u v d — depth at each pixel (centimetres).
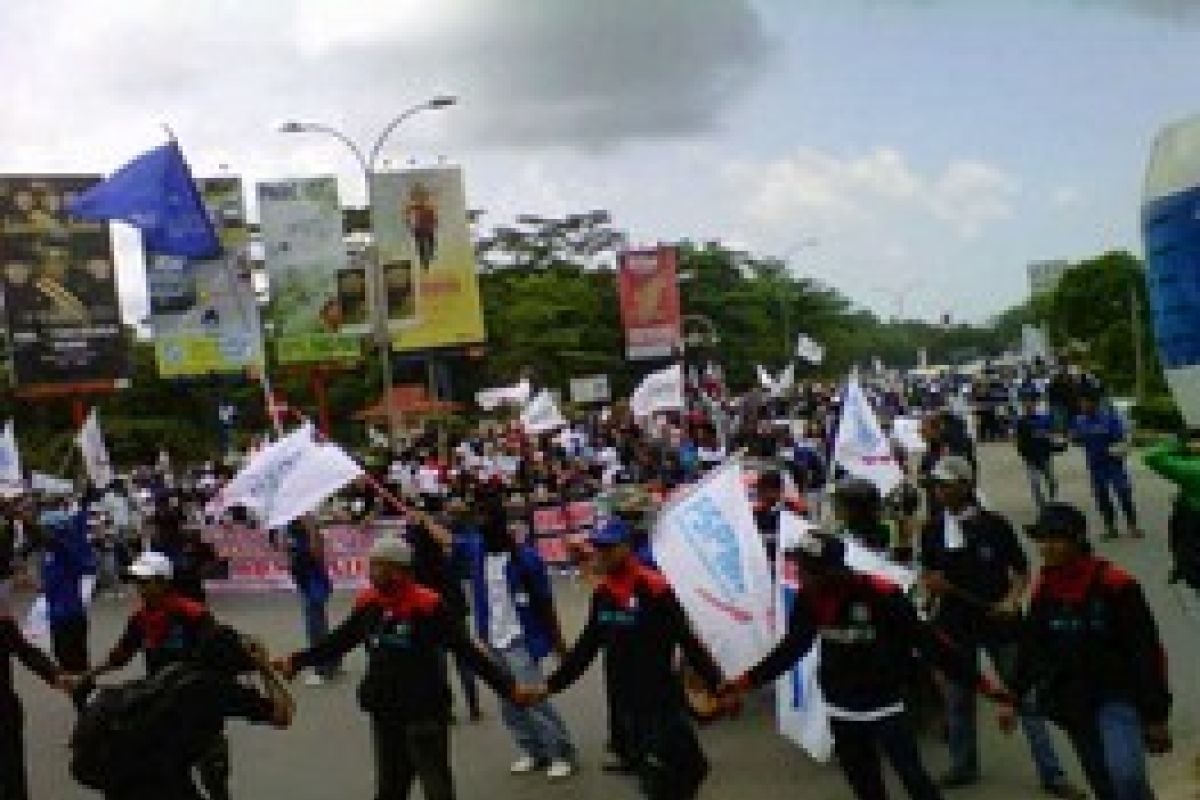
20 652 946
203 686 699
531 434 3319
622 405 3928
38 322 3903
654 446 2792
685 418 3212
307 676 1619
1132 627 679
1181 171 639
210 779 874
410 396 5725
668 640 791
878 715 720
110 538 2817
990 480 3161
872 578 725
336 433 7231
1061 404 2264
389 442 3862
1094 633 684
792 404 4225
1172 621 1404
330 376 7194
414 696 814
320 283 4238
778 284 11644
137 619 909
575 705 1340
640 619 787
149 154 1977
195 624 888
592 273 9375
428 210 4384
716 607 941
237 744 1327
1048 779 923
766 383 4234
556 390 7925
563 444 3231
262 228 4228
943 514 932
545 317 8138
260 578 2542
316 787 1147
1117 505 2456
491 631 1106
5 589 1514
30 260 3897
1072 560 692
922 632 721
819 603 731
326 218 4234
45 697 1719
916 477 1611
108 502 2852
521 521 1134
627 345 5481
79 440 2959
